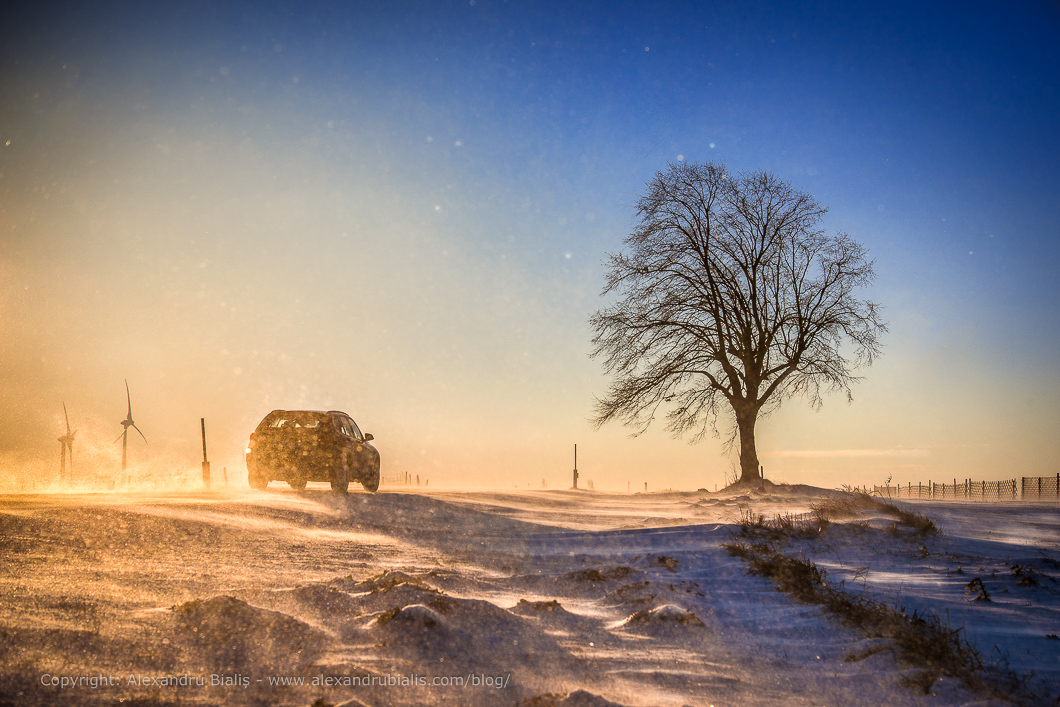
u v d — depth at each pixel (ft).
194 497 45.16
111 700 13.56
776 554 34.76
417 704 14.73
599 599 25.93
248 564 26.03
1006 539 47.57
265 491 56.49
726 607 25.73
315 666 16.07
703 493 91.15
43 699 13.25
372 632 18.45
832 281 101.14
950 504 77.15
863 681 17.88
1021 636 22.41
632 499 91.15
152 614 18.28
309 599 21.07
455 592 24.84
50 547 24.99
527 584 27.55
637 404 105.50
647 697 16.06
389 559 30.30
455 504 55.83
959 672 18.22
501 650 18.38
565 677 17.01
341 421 64.34
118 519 30.78
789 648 20.74
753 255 104.22
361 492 60.95
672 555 35.86
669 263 106.32
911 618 23.62
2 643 15.38
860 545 41.24
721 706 15.89
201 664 15.70
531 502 70.74
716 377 106.42
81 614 17.83
